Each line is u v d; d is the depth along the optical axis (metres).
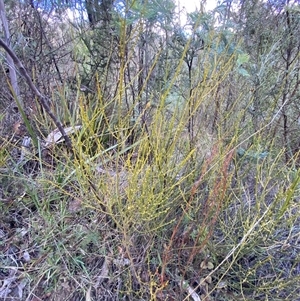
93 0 1.82
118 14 1.45
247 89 1.77
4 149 1.43
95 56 1.87
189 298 1.15
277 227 1.30
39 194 1.45
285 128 1.82
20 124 1.71
